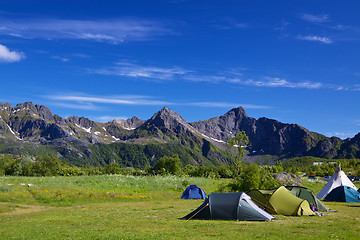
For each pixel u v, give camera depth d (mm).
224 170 113188
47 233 17078
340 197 41281
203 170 119062
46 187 42688
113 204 34625
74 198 37250
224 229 18172
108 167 144125
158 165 119000
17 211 28703
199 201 39000
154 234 16438
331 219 23625
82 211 27859
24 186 43219
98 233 16844
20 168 127688
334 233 16844
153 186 51625
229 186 53969
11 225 20438
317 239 14906
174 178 62531
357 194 41188
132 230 17859
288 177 75688
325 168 177875
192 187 43312
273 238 15148
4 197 34594
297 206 25828
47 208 31359
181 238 15266
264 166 54812
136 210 28828
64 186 44594
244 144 88000
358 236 16031
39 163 135250
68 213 26344
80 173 128125
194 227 18953
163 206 32562
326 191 43812
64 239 15383
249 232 17094
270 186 50156
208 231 17453
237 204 23000
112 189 46438
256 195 27656
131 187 49375
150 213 26266
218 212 22938
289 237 15414
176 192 48406
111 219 22734
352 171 154125
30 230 18203
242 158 86688
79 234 16562
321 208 29969
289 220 22734
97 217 23766
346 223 21188
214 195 24328
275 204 26531
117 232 17109
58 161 147000
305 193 30734
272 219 22891
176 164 116812
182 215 25109
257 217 22516
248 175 50719
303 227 19094
